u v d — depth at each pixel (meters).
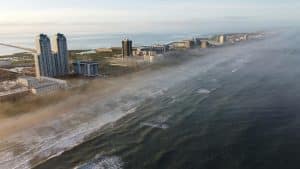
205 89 113.12
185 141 64.75
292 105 84.12
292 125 69.06
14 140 71.50
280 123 70.88
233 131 68.00
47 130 77.75
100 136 71.56
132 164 56.19
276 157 54.69
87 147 65.44
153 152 60.66
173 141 65.31
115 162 57.44
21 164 59.25
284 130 66.44
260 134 65.12
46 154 63.16
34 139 71.81
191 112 85.12
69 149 64.94
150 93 113.25
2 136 74.19
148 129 74.00
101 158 59.56
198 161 55.41
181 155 58.34
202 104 92.50
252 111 81.19
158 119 81.19
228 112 82.19
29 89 112.31
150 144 64.69
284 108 81.69
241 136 64.69
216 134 67.12
